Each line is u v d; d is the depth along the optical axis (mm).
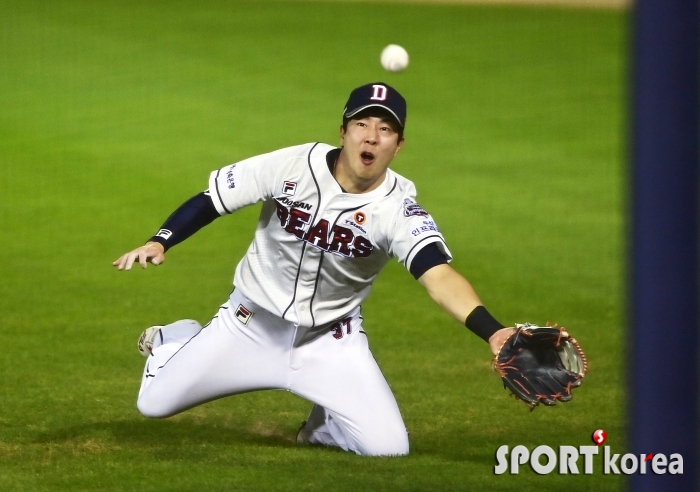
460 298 15344
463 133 55656
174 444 18719
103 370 24641
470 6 90312
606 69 69250
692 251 6918
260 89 65000
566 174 48562
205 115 59312
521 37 78500
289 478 15852
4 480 15758
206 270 35062
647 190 6855
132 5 89750
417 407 22188
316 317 17703
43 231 39812
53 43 76188
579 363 13734
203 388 18312
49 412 21094
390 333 28719
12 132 55531
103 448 18406
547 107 60719
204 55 73375
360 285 17781
